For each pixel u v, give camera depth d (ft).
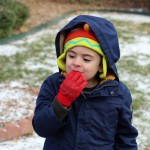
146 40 33.68
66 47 7.23
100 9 46.75
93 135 7.37
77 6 47.37
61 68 7.46
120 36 34.40
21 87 19.58
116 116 7.50
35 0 45.98
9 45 30.01
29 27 35.68
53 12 42.63
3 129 15.06
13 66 24.84
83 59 7.07
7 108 16.76
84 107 7.38
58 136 7.41
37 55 27.68
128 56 28.55
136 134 7.81
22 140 15.10
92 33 7.09
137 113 18.38
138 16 44.93
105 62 7.18
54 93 7.49
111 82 7.39
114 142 7.73
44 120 6.93
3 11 32.01
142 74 24.44
